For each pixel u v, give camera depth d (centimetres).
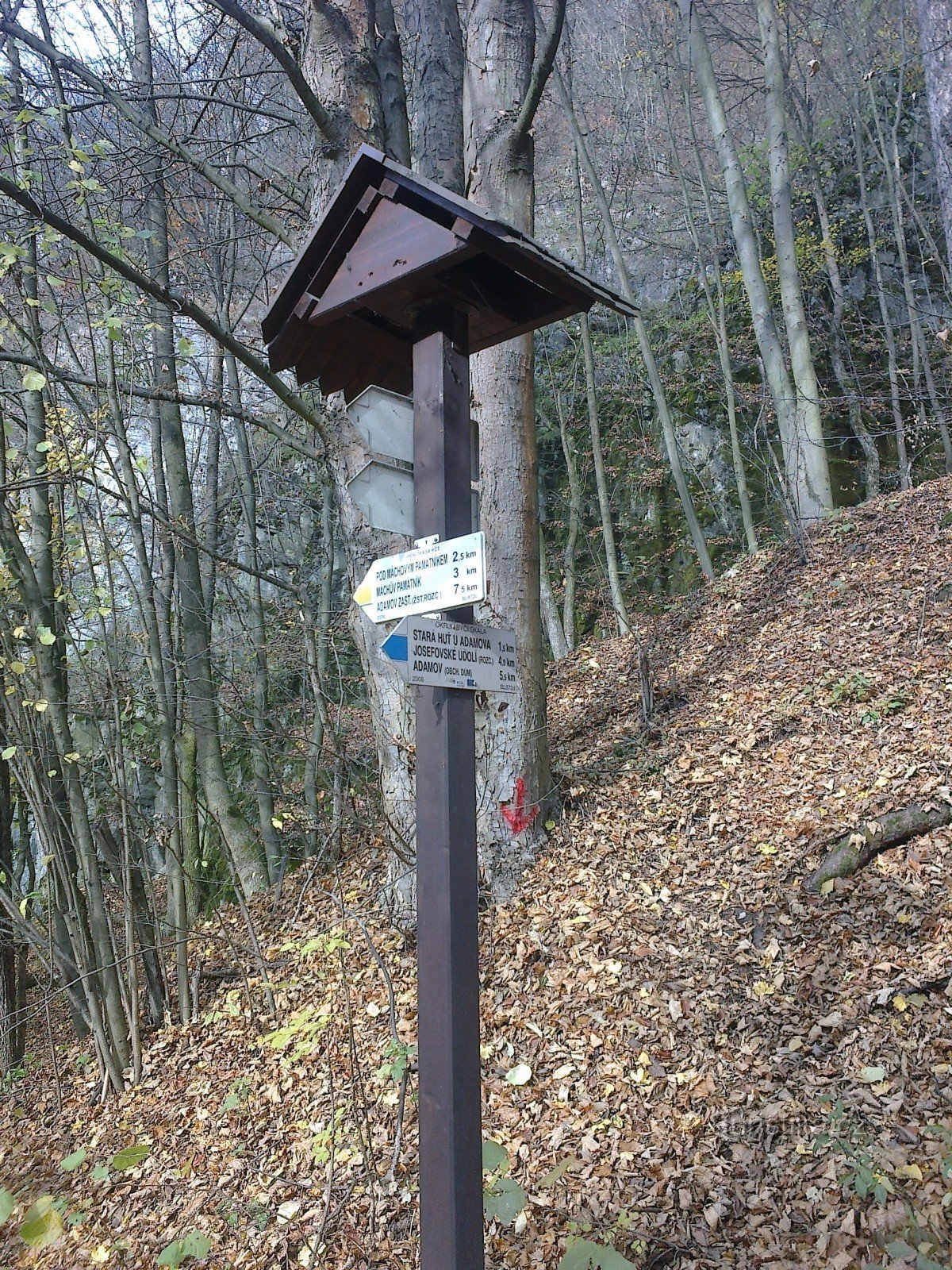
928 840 516
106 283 568
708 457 1588
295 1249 385
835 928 481
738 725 757
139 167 795
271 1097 510
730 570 1281
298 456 1447
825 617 918
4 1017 674
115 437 634
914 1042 392
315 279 278
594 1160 385
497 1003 519
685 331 1684
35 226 580
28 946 780
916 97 1600
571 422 1761
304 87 582
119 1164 282
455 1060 228
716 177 1806
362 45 631
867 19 1647
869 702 702
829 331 1544
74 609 695
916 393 1347
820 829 561
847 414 1493
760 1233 326
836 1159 344
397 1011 539
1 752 587
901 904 480
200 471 1444
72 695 722
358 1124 403
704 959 496
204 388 1181
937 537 963
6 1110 626
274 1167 450
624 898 575
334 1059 518
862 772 607
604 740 845
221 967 726
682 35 1578
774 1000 448
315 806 877
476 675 252
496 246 238
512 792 650
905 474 1301
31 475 676
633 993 486
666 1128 391
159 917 784
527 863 644
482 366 681
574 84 1981
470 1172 227
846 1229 313
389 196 257
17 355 591
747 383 1584
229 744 1092
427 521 256
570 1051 461
